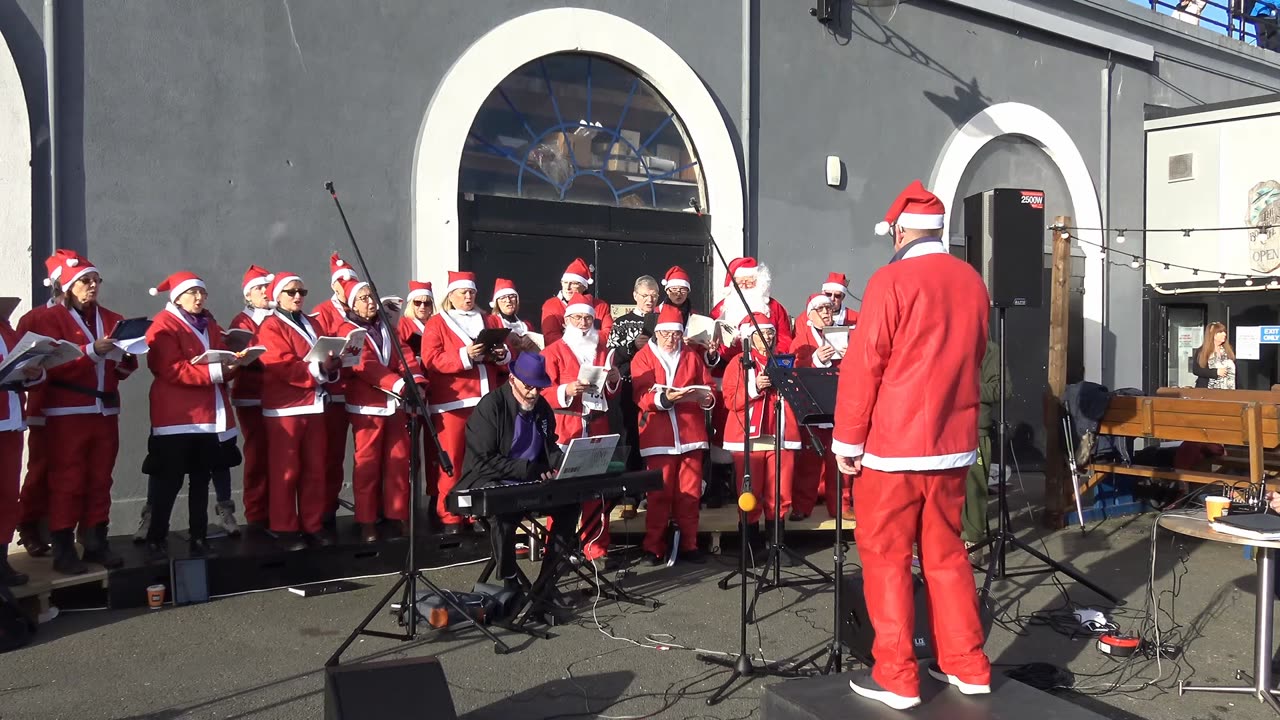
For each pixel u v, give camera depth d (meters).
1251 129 11.98
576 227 8.56
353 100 7.50
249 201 7.12
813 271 9.98
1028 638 5.39
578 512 5.70
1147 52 12.63
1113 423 8.27
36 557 5.87
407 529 6.51
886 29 10.48
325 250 7.41
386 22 7.62
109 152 6.62
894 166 10.57
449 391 6.61
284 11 7.21
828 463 7.54
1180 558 7.23
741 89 9.49
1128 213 12.70
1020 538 7.95
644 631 5.37
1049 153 11.88
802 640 5.25
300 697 4.32
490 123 8.25
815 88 9.99
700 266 9.23
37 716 4.10
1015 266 6.71
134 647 4.95
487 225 8.12
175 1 6.83
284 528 6.27
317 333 6.48
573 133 8.70
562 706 4.30
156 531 5.89
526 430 5.56
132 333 5.29
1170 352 13.09
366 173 7.56
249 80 7.10
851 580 4.70
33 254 6.34
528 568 6.62
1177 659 5.09
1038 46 11.74
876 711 3.60
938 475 3.70
